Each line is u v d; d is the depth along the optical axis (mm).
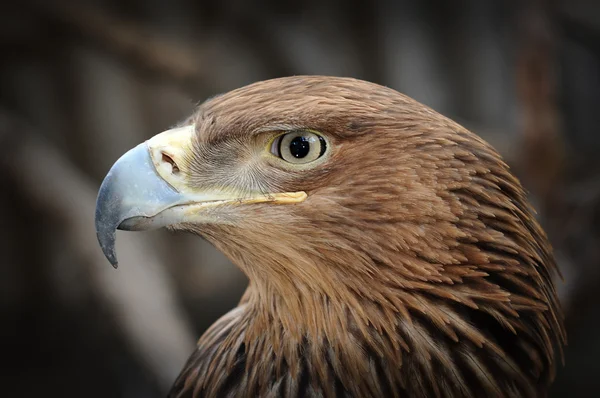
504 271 4539
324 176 4559
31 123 13711
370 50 14273
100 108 14211
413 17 14438
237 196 4691
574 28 11852
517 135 9531
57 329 12883
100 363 12156
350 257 4531
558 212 9031
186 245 14656
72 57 13312
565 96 13055
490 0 14602
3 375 12906
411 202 4418
